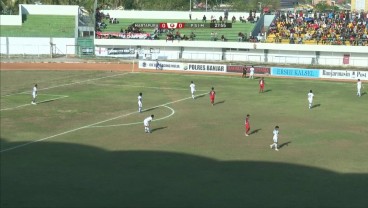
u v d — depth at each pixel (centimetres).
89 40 10544
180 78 8238
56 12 11456
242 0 16988
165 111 5662
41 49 10575
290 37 9719
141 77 8306
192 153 3988
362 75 7981
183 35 10462
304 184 3253
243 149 4112
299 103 6138
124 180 3312
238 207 2845
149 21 11444
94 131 4725
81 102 6172
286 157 3891
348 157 3894
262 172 3503
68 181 3288
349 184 3256
